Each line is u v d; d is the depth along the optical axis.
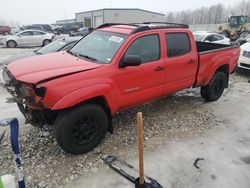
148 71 4.55
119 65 4.14
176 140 4.58
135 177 3.54
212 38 12.84
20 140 4.38
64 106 3.54
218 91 6.52
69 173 3.64
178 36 5.14
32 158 3.93
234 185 3.49
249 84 8.48
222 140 4.65
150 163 3.88
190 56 5.36
